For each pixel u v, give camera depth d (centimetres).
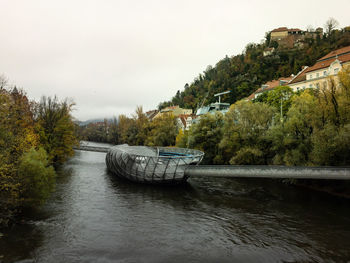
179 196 2748
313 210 2262
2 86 2323
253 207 2342
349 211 2238
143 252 1427
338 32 11650
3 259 1266
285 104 4719
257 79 11738
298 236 1691
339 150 2562
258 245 1551
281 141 3378
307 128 3117
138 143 9538
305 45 13088
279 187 3244
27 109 3609
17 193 1775
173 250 1463
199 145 4925
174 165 3097
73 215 2003
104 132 16062
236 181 3653
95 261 1305
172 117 8050
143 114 10381
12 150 1948
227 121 4391
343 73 2766
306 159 3069
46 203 2283
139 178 3322
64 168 4700
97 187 3109
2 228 1664
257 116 4000
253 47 16762
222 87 12975
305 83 6281
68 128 4838
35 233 1616
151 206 2342
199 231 1756
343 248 1522
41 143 3888
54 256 1335
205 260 1355
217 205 2405
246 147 3884
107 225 1825
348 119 2658
